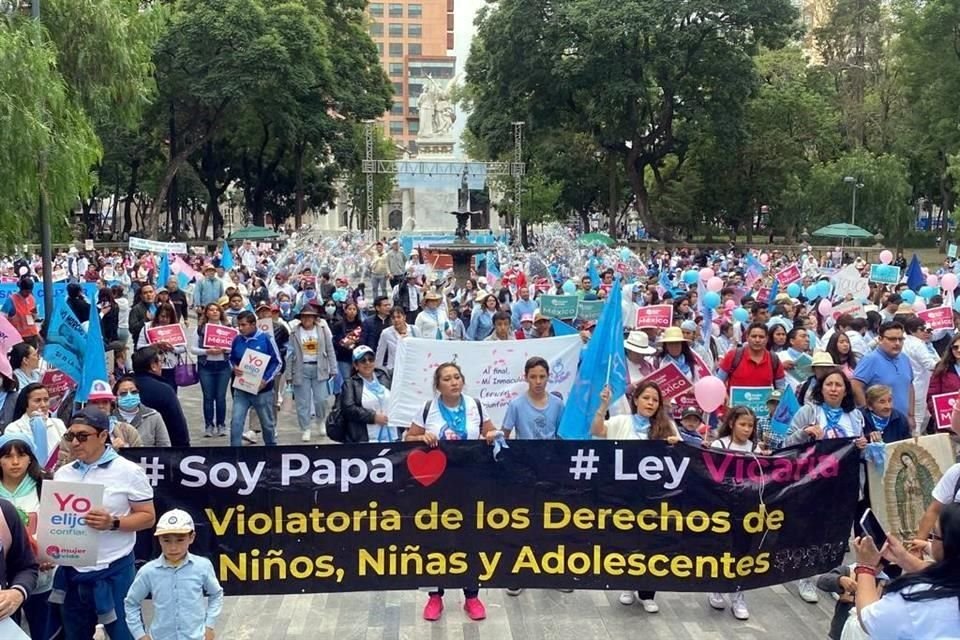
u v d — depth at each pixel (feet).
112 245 169.89
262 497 22.06
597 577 22.91
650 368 31.76
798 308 47.32
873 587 13.76
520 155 181.47
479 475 22.61
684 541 22.95
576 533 22.84
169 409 26.14
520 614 23.62
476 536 22.67
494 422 31.45
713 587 23.04
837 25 221.87
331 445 22.15
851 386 25.16
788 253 170.60
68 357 30.32
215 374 41.68
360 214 317.42
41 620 18.71
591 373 25.81
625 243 177.88
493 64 175.22
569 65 164.14
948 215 197.36
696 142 187.11
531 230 253.24
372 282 86.89
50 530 17.24
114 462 18.30
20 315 44.93
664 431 23.79
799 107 186.09
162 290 49.85
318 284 78.89
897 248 187.32
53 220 56.90
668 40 159.74
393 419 30.58
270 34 161.68
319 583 22.33
